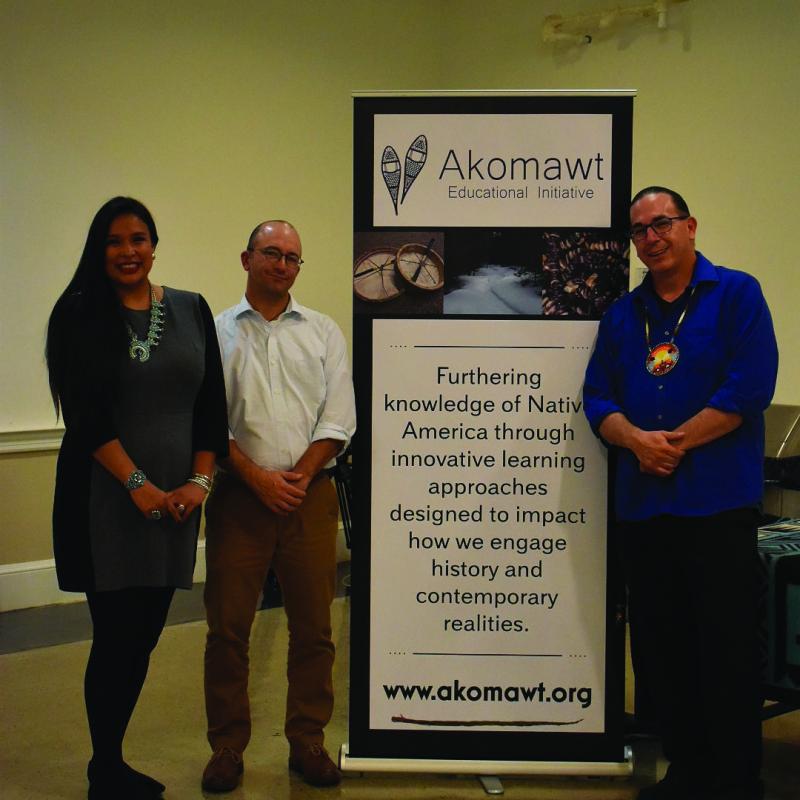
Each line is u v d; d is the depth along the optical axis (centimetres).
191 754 298
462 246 268
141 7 491
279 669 378
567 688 272
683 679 260
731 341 244
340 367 274
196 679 366
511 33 580
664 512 247
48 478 477
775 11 448
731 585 243
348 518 485
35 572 471
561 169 266
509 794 270
